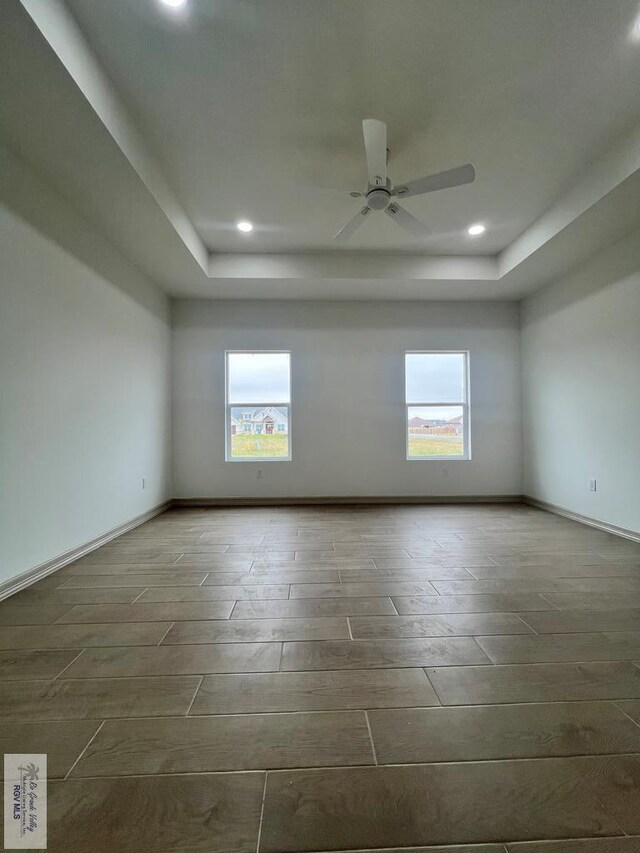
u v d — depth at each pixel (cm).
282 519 427
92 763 114
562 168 289
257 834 94
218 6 176
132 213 302
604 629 188
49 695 143
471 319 519
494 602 218
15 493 235
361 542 336
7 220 231
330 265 439
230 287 465
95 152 233
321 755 117
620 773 110
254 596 227
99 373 333
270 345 513
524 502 511
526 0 174
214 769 112
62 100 195
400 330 519
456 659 164
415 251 432
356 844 92
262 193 320
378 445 517
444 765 113
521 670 157
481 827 96
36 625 194
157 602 220
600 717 131
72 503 293
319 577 256
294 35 188
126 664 162
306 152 270
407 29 186
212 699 140
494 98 225
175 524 406
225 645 175
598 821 97
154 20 182
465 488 516
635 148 251
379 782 108
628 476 345
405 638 181
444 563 282
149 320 436
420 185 246
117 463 363
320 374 516
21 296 242
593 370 388
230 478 511
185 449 507
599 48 195
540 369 475
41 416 259
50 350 269
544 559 289
